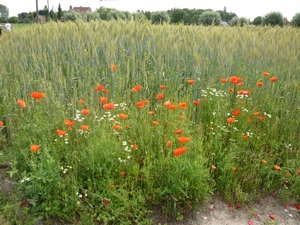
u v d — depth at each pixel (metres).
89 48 5.70
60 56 5.75
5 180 3.38
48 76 5.18
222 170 3.40
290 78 5.58
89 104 4.63
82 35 5.99
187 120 3.96
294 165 3.74
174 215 3.07
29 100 4.59
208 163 3.62
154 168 3.28
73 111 4.43
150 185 3.12
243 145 3.94
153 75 5.34
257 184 3.60
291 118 4.50
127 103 4.72
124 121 3.93
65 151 3.38
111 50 5.32
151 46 6.02
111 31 6.30
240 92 4.39
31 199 2.87
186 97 4.86
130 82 5.52
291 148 4.01
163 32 6.25
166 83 5.24
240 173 3.61
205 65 5.57
